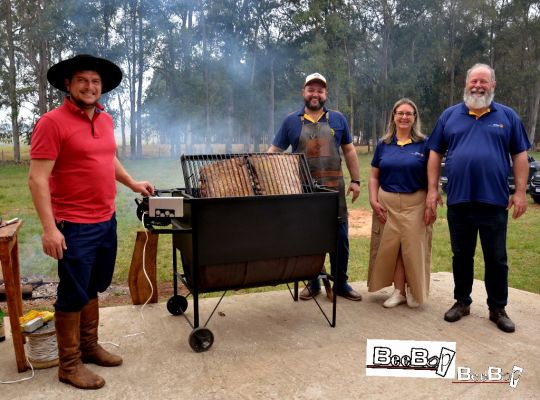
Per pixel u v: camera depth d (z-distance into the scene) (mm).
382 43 39500
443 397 2539
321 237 3195
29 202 13102
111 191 2645
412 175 3664
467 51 40719
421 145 3693
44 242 2355
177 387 2609
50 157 2357
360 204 12992
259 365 2867
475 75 3229
